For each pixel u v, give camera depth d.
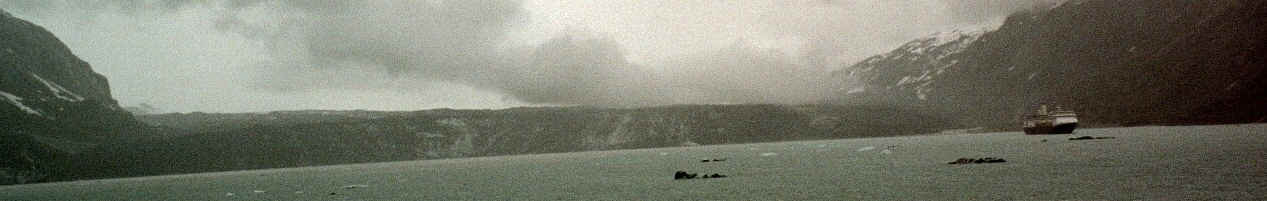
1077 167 112.81
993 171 112.12
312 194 134.50
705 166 165.75
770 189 101.12
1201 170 99.56
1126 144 175.62
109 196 166.50
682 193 101.31
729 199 91.88
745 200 90.25
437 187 136.38
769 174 128.50
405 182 157.88
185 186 195.50
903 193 90.12
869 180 108.19
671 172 147.75
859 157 175.50
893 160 155.25
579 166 198.75
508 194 114.50
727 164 171.75
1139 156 130.50
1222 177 90.38
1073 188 87.19
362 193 130.50
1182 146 154.75
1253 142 154.38
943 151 188.62
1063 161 126.31
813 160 171.62
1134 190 83.06
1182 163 111.12
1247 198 73.75
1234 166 102.38
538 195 110.69
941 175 109.88
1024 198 81.00
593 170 171.88
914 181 103.06
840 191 95.56
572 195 107.81
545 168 195.88
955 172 114.00
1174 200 75.12
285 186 167.38
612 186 118.75
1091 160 125.62
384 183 157.75
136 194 169.00
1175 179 90.88
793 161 170.88
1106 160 124.06
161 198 151.12
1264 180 85.44
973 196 84.44
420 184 148.00
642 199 97.12
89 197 166.25
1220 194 77.00
